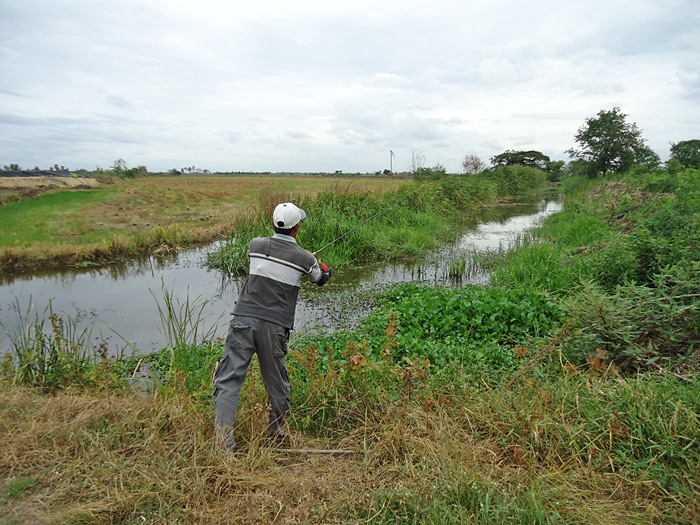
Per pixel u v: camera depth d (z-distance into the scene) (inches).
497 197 1189.1
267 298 129.3
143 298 335.9
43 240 503.5
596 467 112.8
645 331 173.3
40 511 97.0
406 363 198.2
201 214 766.5
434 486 103.0
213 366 187.5
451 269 397.4
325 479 112.7
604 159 1000.2
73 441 118.3
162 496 102.8
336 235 479.8
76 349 193.9
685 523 92.6
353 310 299.9
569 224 535.2
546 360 175.6
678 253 238.8
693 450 110.0
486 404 139.5
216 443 119.0
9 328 267.7
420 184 818.2
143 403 137.6
